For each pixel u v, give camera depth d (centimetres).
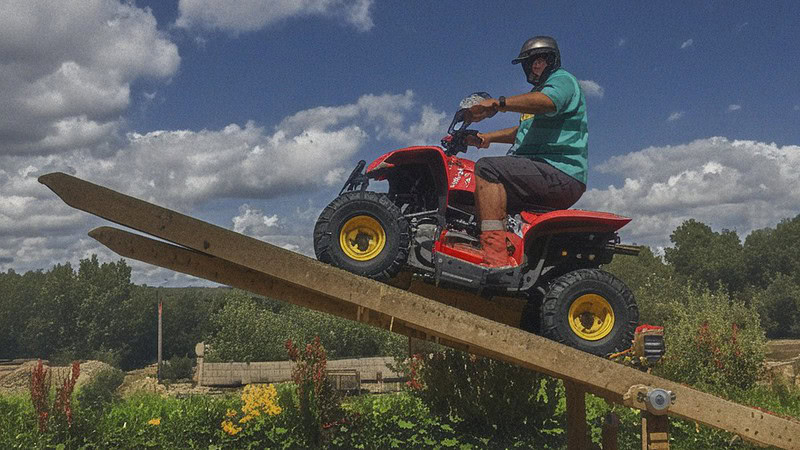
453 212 490
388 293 416
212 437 947
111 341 11300
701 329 1236
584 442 647
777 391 1224
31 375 921
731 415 457
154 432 946
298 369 957
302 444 913
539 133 498
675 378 1165
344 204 438
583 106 500
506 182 478
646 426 452
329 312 500
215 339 5191
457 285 459
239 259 401
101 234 434
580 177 492
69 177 388
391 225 438
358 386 2047
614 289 462
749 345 1231
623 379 444
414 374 1058
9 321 11794
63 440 889
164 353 10988
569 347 438
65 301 11394
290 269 406
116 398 1208
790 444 458
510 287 462
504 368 962
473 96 481
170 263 447
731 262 10588
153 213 395
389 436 934
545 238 486
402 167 489
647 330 456
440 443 905
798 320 9512
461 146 506
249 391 973
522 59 510
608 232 490
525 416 962
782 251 10450
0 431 911
